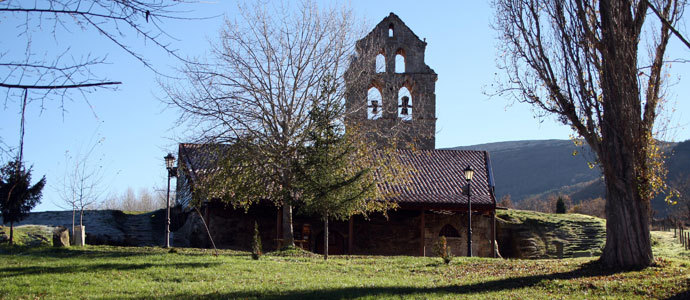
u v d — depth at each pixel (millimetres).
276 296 12234
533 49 16891
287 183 22688
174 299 11758
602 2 16000
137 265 16391
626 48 15797
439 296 12383
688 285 13055
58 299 11555
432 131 37406
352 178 19938
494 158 144750
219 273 15516
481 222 33812
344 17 26328
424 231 31625
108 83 5508
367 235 32062
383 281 14797
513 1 17156
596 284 13742
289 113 24203
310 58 24875
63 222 33500
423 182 33375
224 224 30922
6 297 11578
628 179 16094
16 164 5504
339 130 20484
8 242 23094
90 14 5508
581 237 36500
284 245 24422
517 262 19047
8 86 5250
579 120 16547
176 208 37594
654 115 16391
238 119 23719
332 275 16062
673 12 15930
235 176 23406
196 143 24484
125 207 63438
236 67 24375
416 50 38312
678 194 16656
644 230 16141
